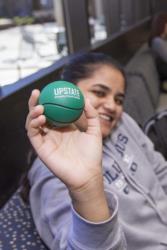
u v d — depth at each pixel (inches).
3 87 48.6
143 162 44.9
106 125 40.6
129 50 130.6
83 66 40.9
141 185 41.1
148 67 108.1
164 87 124.1
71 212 26.2
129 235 35.9
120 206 37.0
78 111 23.9
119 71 41.7
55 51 80.4
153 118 64.6
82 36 88.0
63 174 23.2
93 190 23.5
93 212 23.6
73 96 23.7
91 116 25.2
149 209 40.2
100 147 24.5
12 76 58.1
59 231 28.0
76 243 24.3
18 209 38.2
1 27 76.6
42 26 84.7
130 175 40.8
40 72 58.2
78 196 23.4
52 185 31.6
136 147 45.9
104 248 24.1
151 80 104.3
